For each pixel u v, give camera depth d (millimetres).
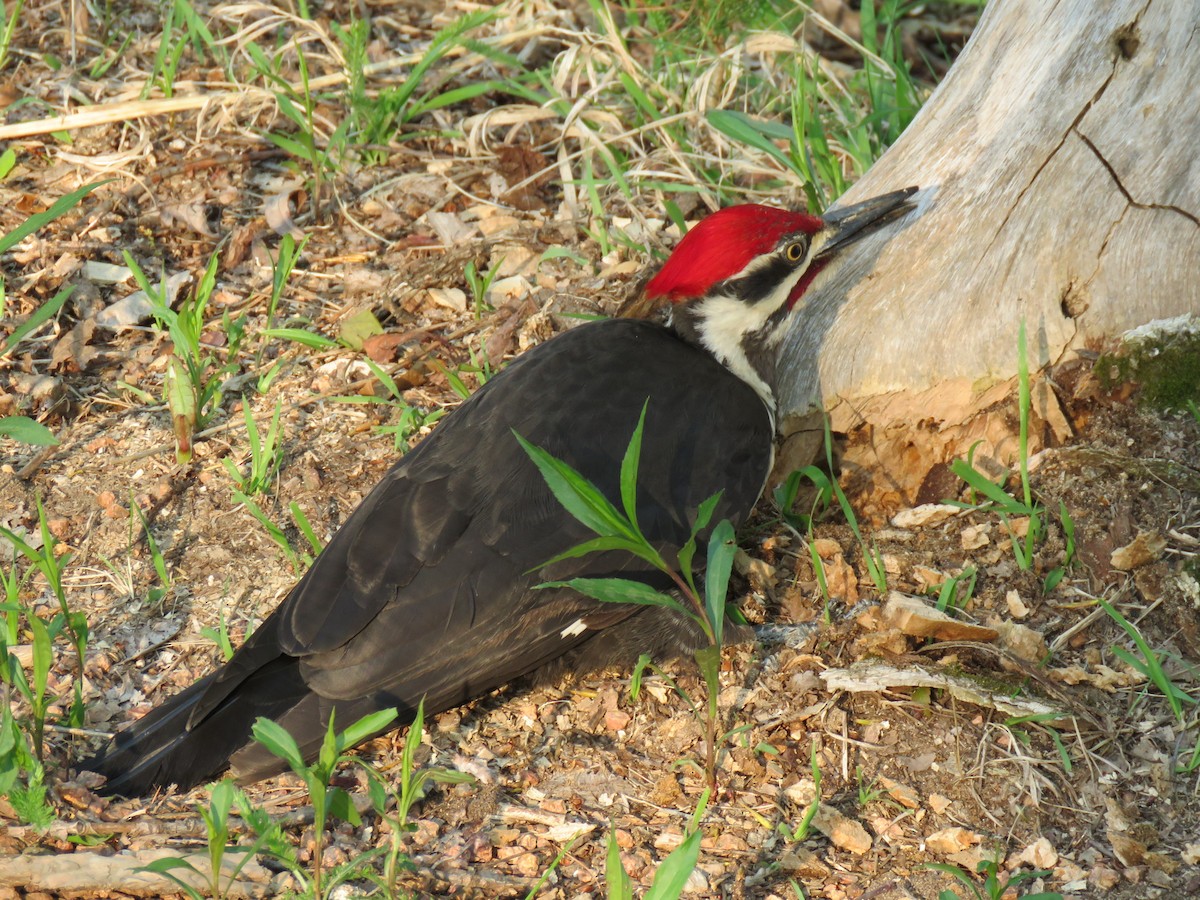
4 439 9586
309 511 9055
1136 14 8430
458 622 7398
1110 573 8312
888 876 7004
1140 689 7836
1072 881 6938
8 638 7734
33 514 9000
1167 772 7418
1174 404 8727
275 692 7320
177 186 11875
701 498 8070
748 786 7488
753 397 8547
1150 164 8578
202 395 9633
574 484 6613
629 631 8086
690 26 13219
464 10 14148
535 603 7562
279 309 10797
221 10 13336
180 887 6727
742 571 8641
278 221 11562
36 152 12109
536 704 8023
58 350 10180
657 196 11773
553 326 10531
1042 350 8773
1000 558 8492
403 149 12406
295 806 7270
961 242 8836
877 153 11992
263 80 12805
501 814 7320
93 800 7102
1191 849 7047
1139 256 8664
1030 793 7375
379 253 11398
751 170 11820
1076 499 8570
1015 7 8852
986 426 8945
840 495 8500
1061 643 8062
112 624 8328
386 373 10141
